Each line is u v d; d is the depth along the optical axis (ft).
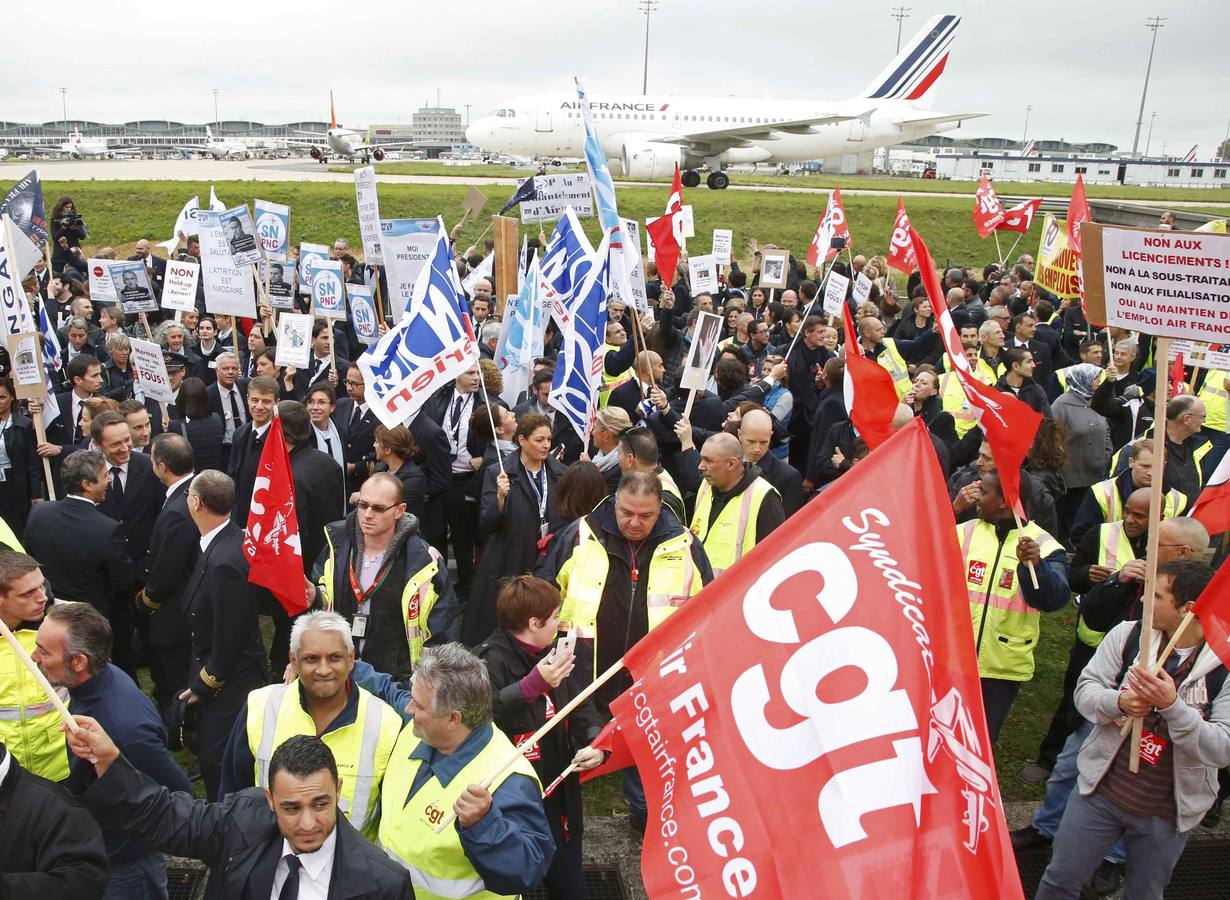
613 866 17.66
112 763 10.82
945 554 9.57
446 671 11.49
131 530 22.88
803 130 137.59
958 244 121.19
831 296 36.50
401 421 21.22
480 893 11.73
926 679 8.92
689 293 54.85
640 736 9.81
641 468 19.99
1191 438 25.09
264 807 11.08
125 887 13.76
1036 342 41.68
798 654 9.27
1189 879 18.07
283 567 16.31
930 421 30.37
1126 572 17.20
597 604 16.79
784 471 23.95
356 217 107.34
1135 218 96.84
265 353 32.94
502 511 21.54
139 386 29.53
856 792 8.51
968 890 8.14
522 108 135.64
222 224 34.32
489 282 42.37
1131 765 13.61
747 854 8.75
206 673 16.76
